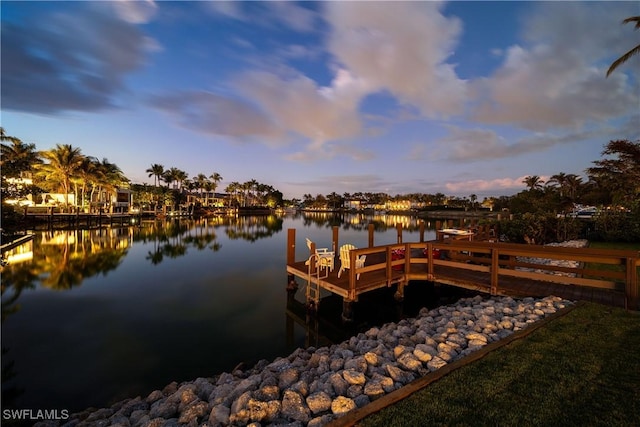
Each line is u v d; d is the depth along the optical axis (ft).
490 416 10.02
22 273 51.83
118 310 34.24
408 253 31.76
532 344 14.84
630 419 9.78
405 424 9.69
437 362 14.69
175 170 288.30
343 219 289.12
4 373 21.27
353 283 28.04
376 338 22.21
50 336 27.43
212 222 198.39
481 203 395.75
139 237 106.73
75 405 17.88
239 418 12.30
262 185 439.22
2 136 101.14
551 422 9.73
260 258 67.82
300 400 13.08
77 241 92.58
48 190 165.68
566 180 179.83
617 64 50.78
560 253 23.00
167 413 14.40
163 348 25.17
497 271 26.35
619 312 18.88
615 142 61.62
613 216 65.36
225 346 25.59
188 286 44.42
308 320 31.35
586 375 12.18
